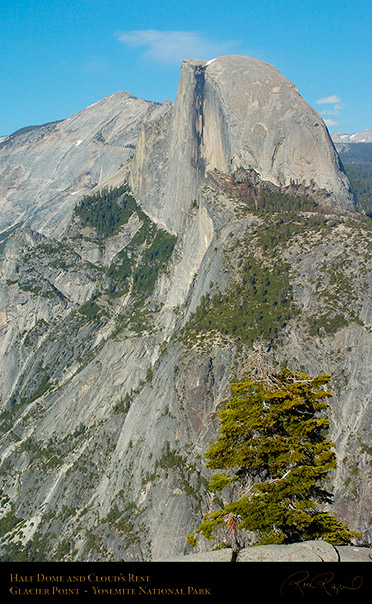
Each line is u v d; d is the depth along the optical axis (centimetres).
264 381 4416
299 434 4256
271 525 4131
